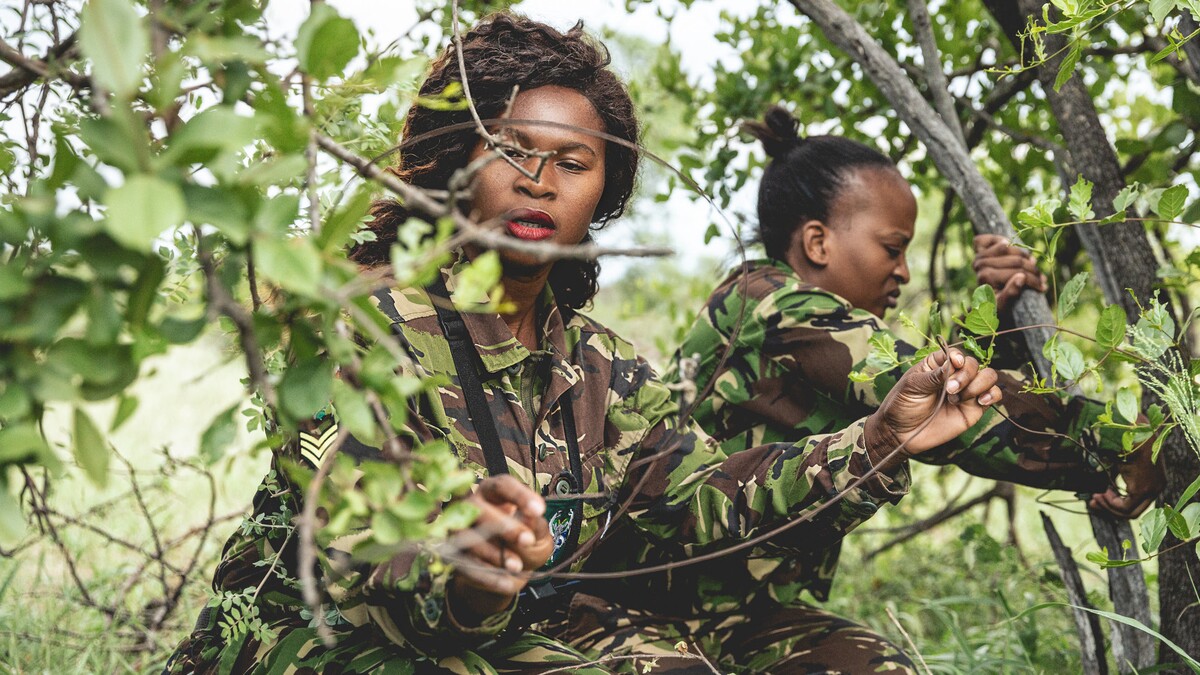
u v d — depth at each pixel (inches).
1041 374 74.3
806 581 77.0
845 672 69.1
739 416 80.3
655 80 112.7
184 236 41.2
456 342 55.9
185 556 113.9
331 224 30.1
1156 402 69.7
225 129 26.6
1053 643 91.3
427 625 44.6
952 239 123.1
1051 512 139.9
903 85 78.5
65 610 91.9
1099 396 97.6
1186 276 68.4
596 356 63.9
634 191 67.6
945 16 99.7
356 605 48.2
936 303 60.1
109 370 28.7
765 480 62.5
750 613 74.9
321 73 30.7
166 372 191.5
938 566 116.6
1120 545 73.2
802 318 77.6
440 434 53.3
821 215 84.6
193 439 158.9
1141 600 72.9
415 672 49.5
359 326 48.9
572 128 44.9
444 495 32.8
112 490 131.7
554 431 59.4
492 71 58.6
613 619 70.7
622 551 70.1
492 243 28.4
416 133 60.4
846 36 78.6
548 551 40.2
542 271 58.9
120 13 25.4
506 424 56.4
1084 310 110.5
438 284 57.2
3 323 27.6
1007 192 104.0
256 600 56.9
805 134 104.0
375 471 31.5
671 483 64.2
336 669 50.6
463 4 74.8
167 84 28.0
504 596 44.0
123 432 160.9
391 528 31.0
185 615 96.9
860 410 76.8
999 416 70.0
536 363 59.4
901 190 84.8
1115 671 86.0
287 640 53.4
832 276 84.8
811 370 76.8
